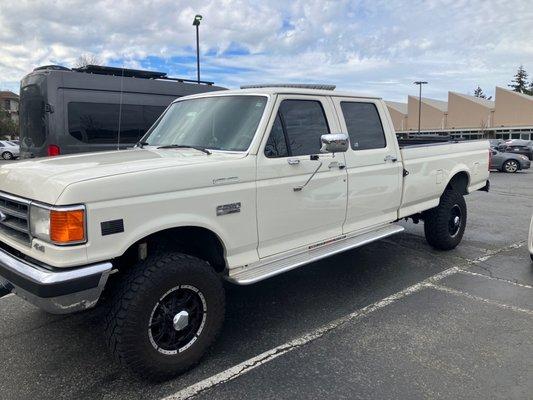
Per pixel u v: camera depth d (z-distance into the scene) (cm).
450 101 7300
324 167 429
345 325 418
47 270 287
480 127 6950
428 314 439
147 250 348
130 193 302
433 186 583
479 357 360
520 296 483
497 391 316
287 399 310
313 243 434
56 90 771
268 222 386
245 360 359
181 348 333
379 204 502
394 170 514
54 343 391
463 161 639
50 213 282
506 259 612
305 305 463
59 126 777
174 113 476
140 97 877
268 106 393
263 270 382
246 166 366
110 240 295
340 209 453
